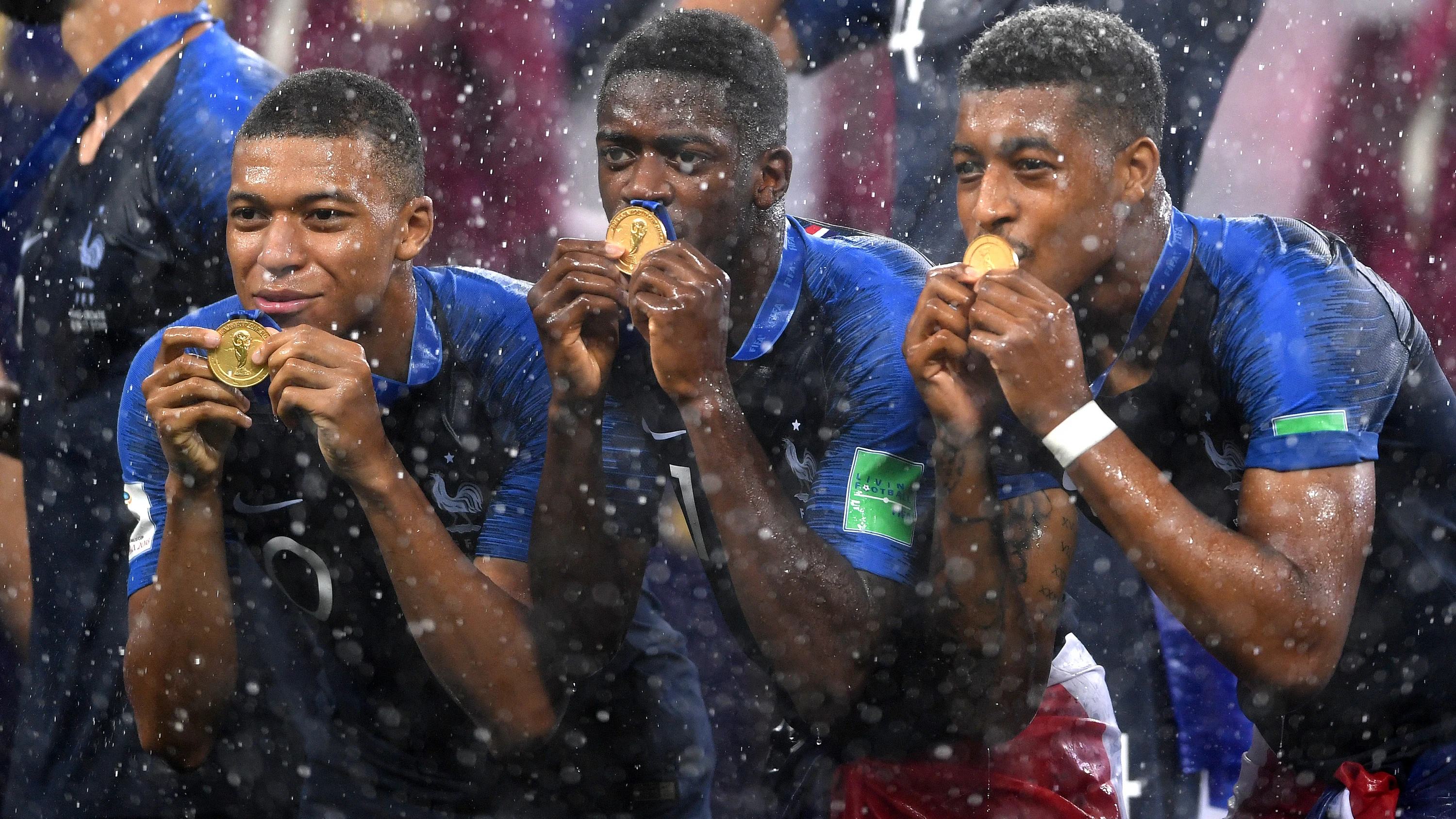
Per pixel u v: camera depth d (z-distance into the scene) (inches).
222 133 550.0
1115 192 410.0
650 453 459.2
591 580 441.1
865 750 461.1
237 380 400.5
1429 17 722.8
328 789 490.9
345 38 713.0
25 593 655.8
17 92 755.4
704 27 436.5
